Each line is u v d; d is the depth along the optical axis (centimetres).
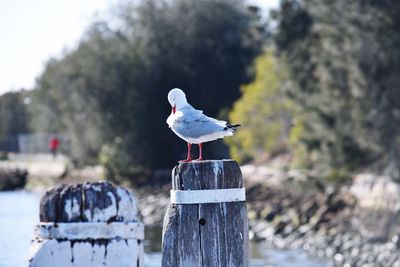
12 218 3017
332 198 4200
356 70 4147
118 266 731
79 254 728
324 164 4606
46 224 730
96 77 6075
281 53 4809
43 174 7206
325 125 4416
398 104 4134
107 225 731
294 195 4588
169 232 662
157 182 6066
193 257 658
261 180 5022
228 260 657
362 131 4194
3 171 7544
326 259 3141
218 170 662
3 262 1518
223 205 661
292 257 3152
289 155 5475
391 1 4134
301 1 4812
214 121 738
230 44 6369
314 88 4609
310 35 4709
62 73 6112
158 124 6172
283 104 5209
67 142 7075
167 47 6197
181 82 6231
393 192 3875
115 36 6250
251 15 6188
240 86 6362
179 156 6266
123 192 741
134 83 6097
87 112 6169
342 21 4281
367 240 3422
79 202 733
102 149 6216
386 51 4103
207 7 6362
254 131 5300
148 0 6244
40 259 727
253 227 4081
